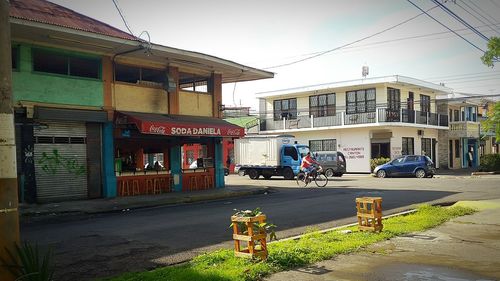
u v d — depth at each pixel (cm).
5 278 455
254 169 3086
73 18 1728
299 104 3991
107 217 1272
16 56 1482
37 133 1520
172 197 1683
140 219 1199
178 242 858
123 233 970
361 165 3588
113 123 1717
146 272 603
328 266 632
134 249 800
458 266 628
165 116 1862
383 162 3356
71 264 696
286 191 2028
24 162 1477
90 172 1658
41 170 1525
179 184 1962
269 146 3006
